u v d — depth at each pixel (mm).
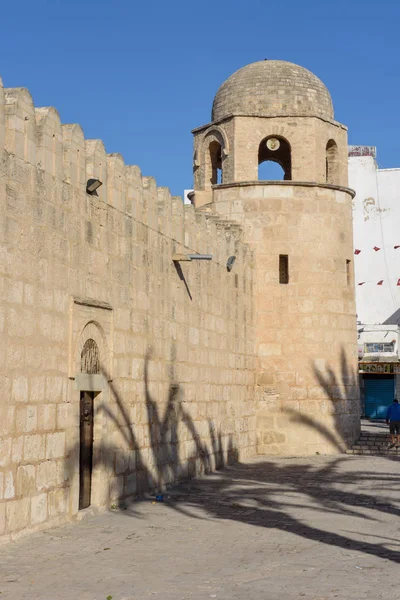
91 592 8617
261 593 8570
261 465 21984
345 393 25203
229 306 22359
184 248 19016
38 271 12219
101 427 14336
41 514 12055
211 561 10281
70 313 13141
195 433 19422
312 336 24672
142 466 16172
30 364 11898
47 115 12586
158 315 17281
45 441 12250
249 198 24906
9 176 11438
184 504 15305
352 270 26141
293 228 24844
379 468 21219
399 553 10773
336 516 13867
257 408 24500
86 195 13961
